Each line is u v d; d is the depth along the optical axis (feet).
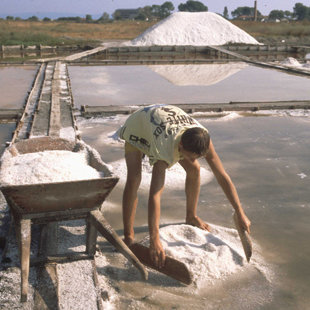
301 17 387.55
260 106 28.25
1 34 102.27
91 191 9.10
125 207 10.18
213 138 21.59
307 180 15.94
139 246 9.55
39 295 8.36
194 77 46.75
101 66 57.82
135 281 9.33
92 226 9.37
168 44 101.60
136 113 10.16
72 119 24.00
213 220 12.59
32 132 21.12
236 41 105.19
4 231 10.91
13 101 30.86
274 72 51.83
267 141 21.08
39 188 8.55
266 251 10.89
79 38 117.08
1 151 18.97
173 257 9.64
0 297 8.32
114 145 20.25
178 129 9.06
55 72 45.73
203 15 110.22
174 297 8.77
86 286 8.69
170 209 13.19
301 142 20.89
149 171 15.78
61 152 11.74
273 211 13.30
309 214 13.16
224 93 35.81
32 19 252.21
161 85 40.24
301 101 29.78
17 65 55.36
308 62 62.44
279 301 8.81
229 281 9.37
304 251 10.96
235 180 15.84
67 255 9.48
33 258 9.23
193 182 10.91
